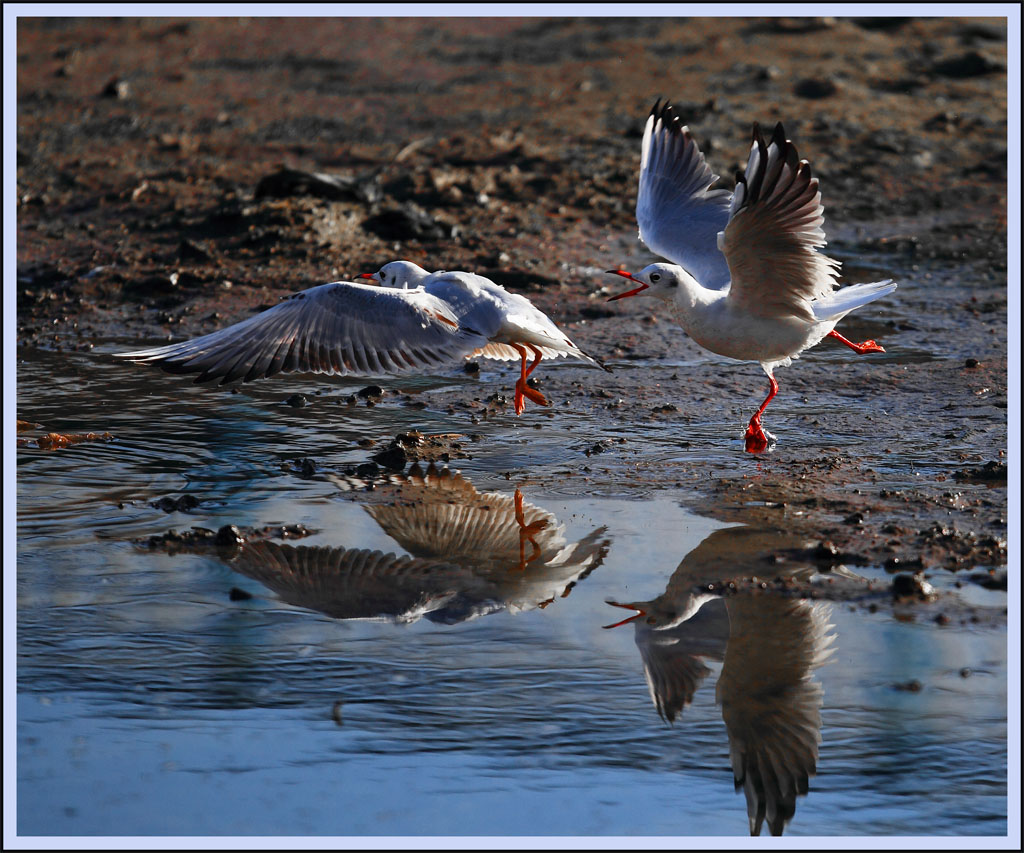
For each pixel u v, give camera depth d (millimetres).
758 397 14273
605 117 26625
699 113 26047
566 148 24516
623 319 17266
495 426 13453
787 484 11555
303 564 10117
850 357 15602
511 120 26656
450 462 12375
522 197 22250
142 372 15391
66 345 16406
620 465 12203
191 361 10547
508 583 9812
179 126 26859
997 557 9852
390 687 8359
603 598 9539
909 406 13758
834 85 27594
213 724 7965
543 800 7242
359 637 8977
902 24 32781
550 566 10070
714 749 7703
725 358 15766
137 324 17188
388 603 9492
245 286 18344
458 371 15500
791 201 10734
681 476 11859
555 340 11516
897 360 15383
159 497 11484
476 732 7875
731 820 7059
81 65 31734
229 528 10461
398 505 11273
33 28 34938
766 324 12109
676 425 13406
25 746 7766
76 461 12406
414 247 19812
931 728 7793
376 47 33375
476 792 7352
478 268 18922
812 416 13555
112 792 7320
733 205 10703
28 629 9047
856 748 7684
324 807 7191
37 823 7090
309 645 8875
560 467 12188
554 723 7957
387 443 12938
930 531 10258
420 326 10820
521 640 8953
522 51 32438
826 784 7371
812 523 10625
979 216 21328
